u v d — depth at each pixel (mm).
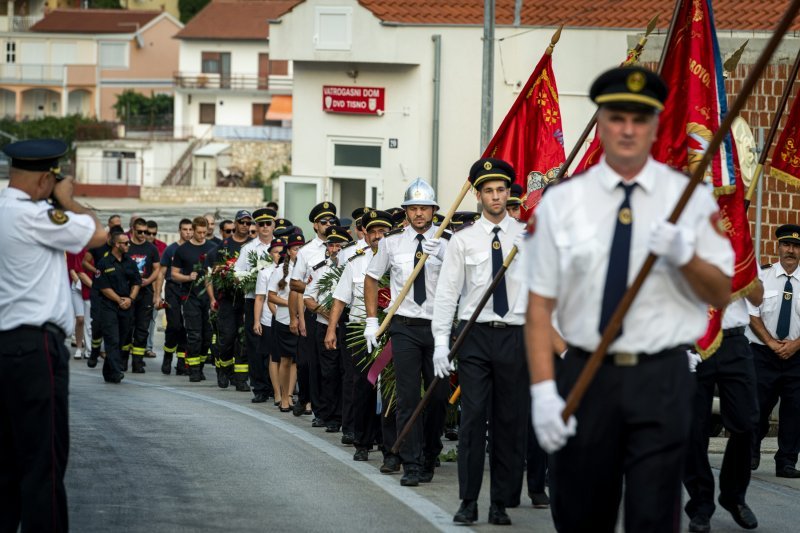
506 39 37031
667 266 7781
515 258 12750
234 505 12688
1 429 9875
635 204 7824
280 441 17906
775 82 25562
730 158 12758
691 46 12781
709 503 12617
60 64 118188
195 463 15305
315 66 39719
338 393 19594
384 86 38844
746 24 32688
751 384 12828
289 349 22391
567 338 8047
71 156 103688
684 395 7926
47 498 9727
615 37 35875
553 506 8367
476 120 38062
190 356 27938
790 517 13461
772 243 25156
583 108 36219
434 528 11922
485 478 15516
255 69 110750
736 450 12805
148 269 29406
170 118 113750
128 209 84562
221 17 112438
